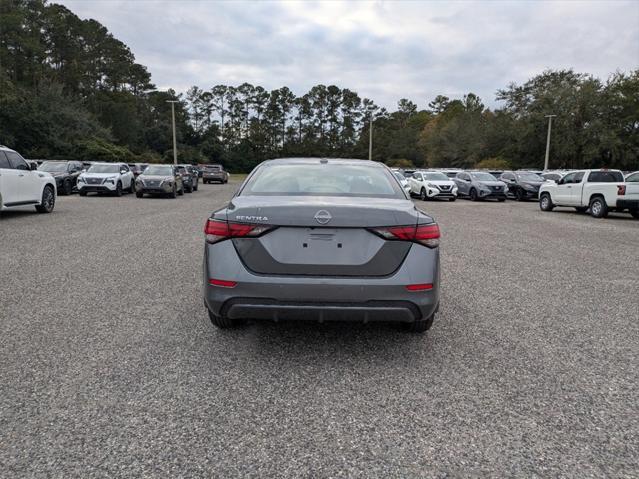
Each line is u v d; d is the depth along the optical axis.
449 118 95.00
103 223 12.12
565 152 50.50
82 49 86.56
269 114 111.81
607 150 48.97
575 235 11.85
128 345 3.92
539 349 3.97
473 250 9.12
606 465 2.40
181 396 3.06
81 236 9.83
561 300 5.57
